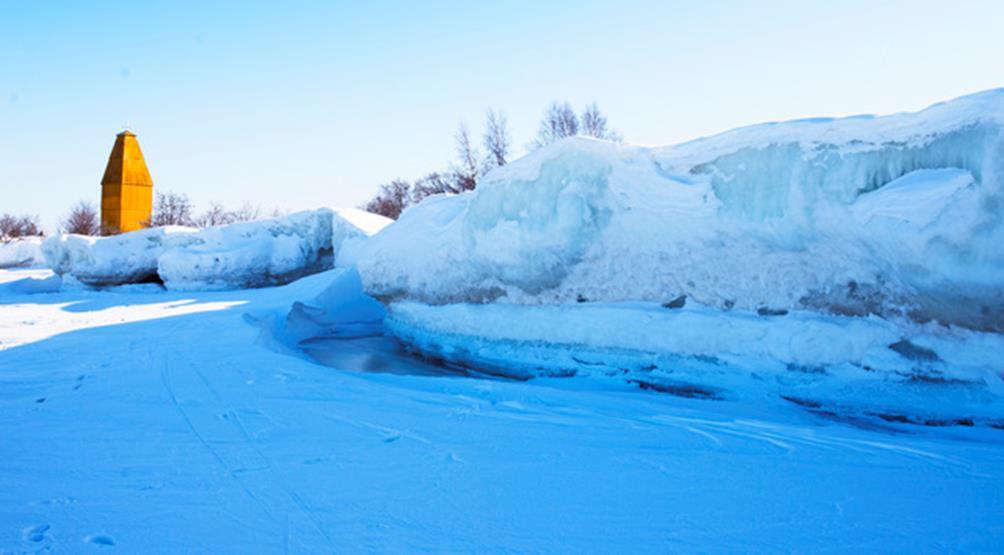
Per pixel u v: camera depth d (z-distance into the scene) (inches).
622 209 321.1
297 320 565.6
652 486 143.0
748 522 122.0
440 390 269.6
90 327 470.6
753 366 273.7
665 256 310.5
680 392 286.8
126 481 147.2
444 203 478.6
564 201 327.3
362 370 404.5
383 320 588.7
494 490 140.5
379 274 512.7
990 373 217.6
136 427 197.6
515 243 350.3
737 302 292.5
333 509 129.6
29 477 150.3
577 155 327.9
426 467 157.4
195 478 149.4
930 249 206.8
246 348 361.1
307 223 988.6
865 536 115.1
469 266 411.5
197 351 351.9
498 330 386.3
